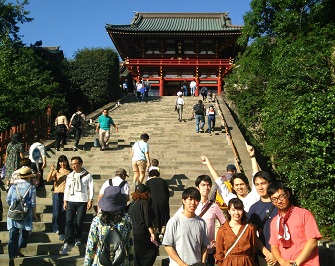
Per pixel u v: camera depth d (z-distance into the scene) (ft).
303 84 49.16
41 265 27.99
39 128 65.41
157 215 30.37
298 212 18.34
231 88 96.02
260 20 73.56
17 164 35.86
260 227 20.68
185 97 120.06
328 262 32.68
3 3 110.11
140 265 25.12
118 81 137.59
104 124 58.90
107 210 18.98
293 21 66.80
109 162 53.01
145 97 123.34
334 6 69.05
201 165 50.65
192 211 19.83
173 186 43.88
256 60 73.26
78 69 125.08
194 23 162.71
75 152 56.85
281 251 18.37
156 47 157.89
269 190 18.76
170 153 56.44
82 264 27.91
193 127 75.31
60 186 31.71
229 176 28.78
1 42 89.15
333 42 60.18
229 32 146.72
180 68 154.81
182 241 19.52
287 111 49.37
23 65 88.02
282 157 49.26
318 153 41.52
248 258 19.17
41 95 92.84
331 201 40.73
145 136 42.24
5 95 67.72
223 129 72.64
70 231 29.45
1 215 32.63
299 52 57.11
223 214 23.47
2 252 29.94
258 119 84.23
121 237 18.70
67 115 125.18
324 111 41.45
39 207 36.63
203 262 19.90
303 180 42.39
